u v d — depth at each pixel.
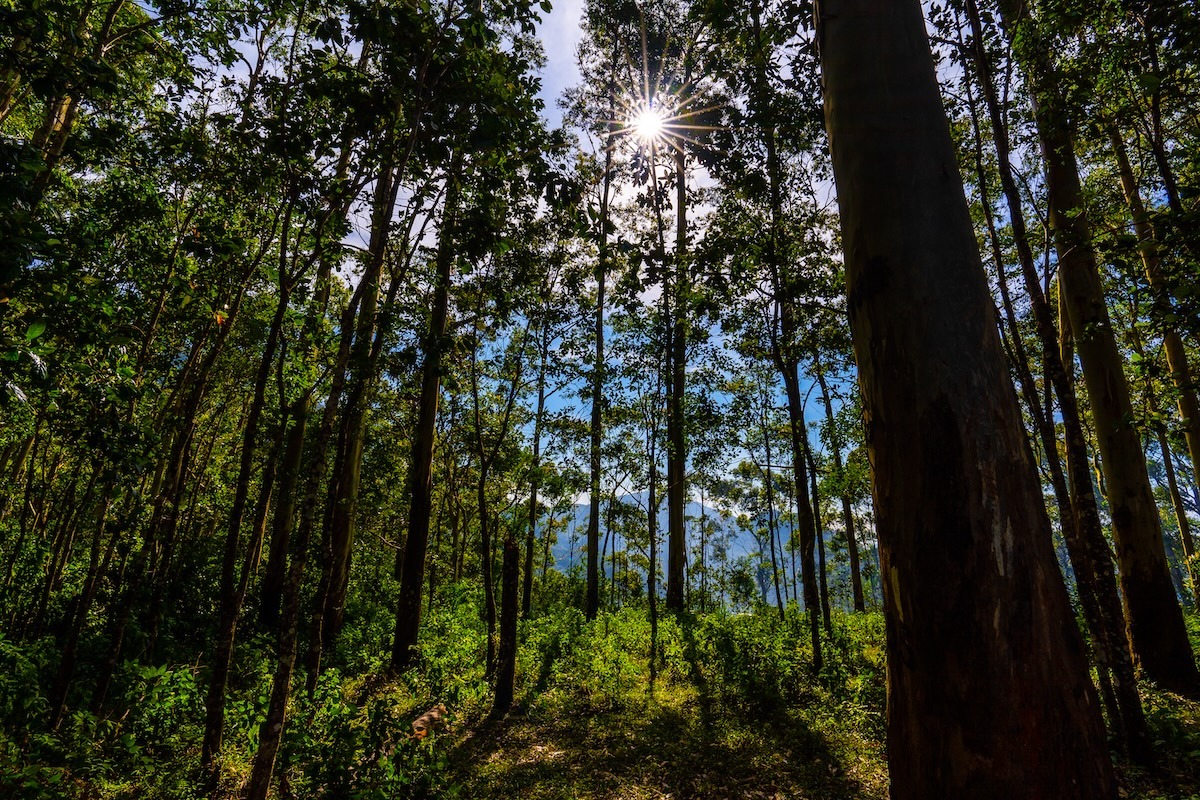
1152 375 5.04
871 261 2.23
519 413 13.55
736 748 6.09
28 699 5.56
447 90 4.71
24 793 4.14
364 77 4.59
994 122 5.34
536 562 27.42
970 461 1.89
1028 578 1.79
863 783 5.20
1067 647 1.77
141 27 5.82
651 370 11.69
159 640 9.41
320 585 5.97
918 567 1.89
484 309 8.64
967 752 1.69
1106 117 5.50
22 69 3.55
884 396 2.11
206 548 13.09
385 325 6.05
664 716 7.20
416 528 9.86
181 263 6.20
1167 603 7.59
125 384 4.67
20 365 3.26
